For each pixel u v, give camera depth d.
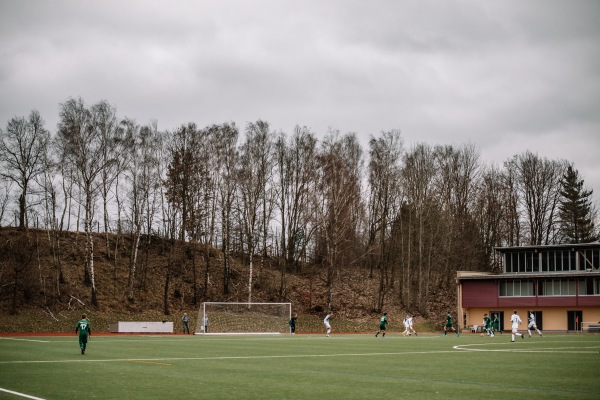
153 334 67.19
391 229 101.94
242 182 90.12
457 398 16.73
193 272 83.81
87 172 78.38
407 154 100.25
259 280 91.38
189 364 27.31
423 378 21.75
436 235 94.50
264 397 16.92
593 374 23.12
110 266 85.62
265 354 34.19
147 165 84.25
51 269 79.38
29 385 19.50
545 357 32.38
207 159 89.50
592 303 83.50
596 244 85.94
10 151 79.94
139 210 85.56
